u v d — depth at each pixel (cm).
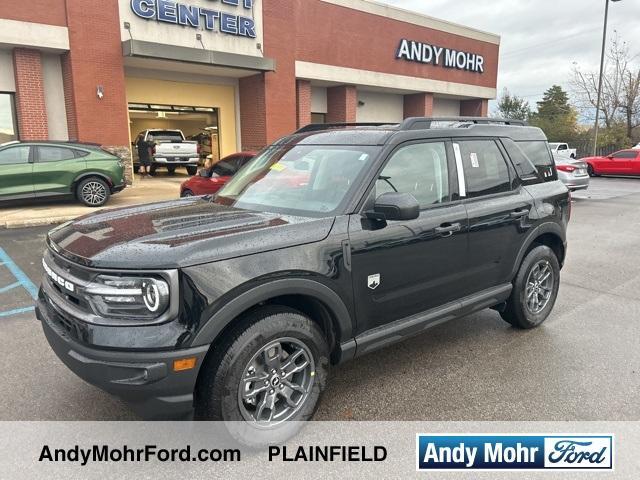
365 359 413
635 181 2220
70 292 273
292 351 300
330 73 2111
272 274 277
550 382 373
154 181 1809
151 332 251
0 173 1084
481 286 412
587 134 4916
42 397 347
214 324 260
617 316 514
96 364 252
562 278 657
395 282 341
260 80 1892
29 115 1430
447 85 2616
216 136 2039
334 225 311
